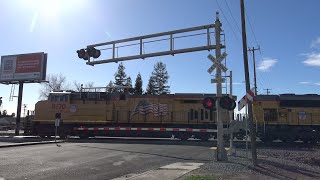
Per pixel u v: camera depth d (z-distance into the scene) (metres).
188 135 39.47
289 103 39.09
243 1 21.52
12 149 26.77
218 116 22.17
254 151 20.16
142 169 17.91
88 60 23.97
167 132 39.72
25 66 52.56
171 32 22.05
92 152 25.02
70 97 43.00
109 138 42.34
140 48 22.64
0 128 82.88
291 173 17.80
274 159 23.58
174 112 40.91
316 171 19.47
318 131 37.62
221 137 22.09
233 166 18.83
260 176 15.98
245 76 21.22
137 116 41.62
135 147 29.45
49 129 42.91
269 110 39.03
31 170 16.39
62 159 20.81
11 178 14.23
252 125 20.55
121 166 18.70
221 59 21.80
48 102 43.38
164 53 22.08
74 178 14.62
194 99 40.78
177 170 17.20
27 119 44.56
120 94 42.47
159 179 14.46
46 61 52.50
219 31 21.61
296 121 38.72
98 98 42.53
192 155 24.59
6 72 53.31
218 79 21.98
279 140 40.06
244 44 21.34
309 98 39.06
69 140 37.84
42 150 26.02
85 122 42.19
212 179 14.38
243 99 23.95
